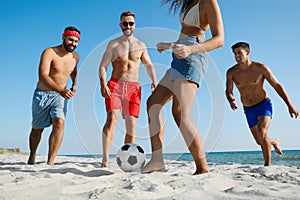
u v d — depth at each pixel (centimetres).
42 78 381
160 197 163
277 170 297
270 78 399
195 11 244
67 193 175
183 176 222
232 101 421
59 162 450
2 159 539
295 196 159
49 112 391
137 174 241
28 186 202
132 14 318
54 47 406
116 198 158
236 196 158
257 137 416
